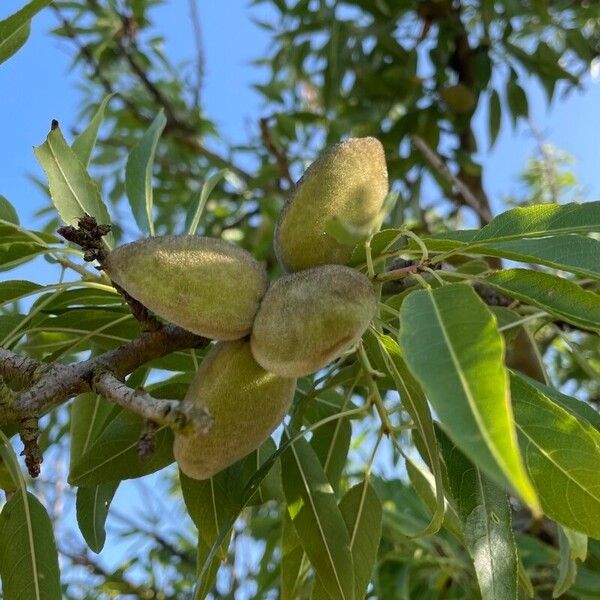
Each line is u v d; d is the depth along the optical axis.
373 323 0.18
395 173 0.49
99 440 0.20
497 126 0.50
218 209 0.58
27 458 0.15
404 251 0.18
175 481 0.56
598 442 0.17
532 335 0.24
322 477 0.20
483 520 0.18
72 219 0.21
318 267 0.16
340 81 0.51
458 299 0.13
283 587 0.21
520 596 0.23
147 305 0.15
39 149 0.21
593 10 0.53
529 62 0.50
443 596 0.37
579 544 0.21
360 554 0.20
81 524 0.22
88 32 0.55
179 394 0.21
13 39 0.20
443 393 0.11
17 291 0.20
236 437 0.16
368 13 0.51
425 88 0.50
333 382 0.22
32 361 0.17
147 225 0.23
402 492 0.39
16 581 0.19
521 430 0.17
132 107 0.58
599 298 0.16
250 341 0.16
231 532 0.20
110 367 0.16
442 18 0.50
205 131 0.59
